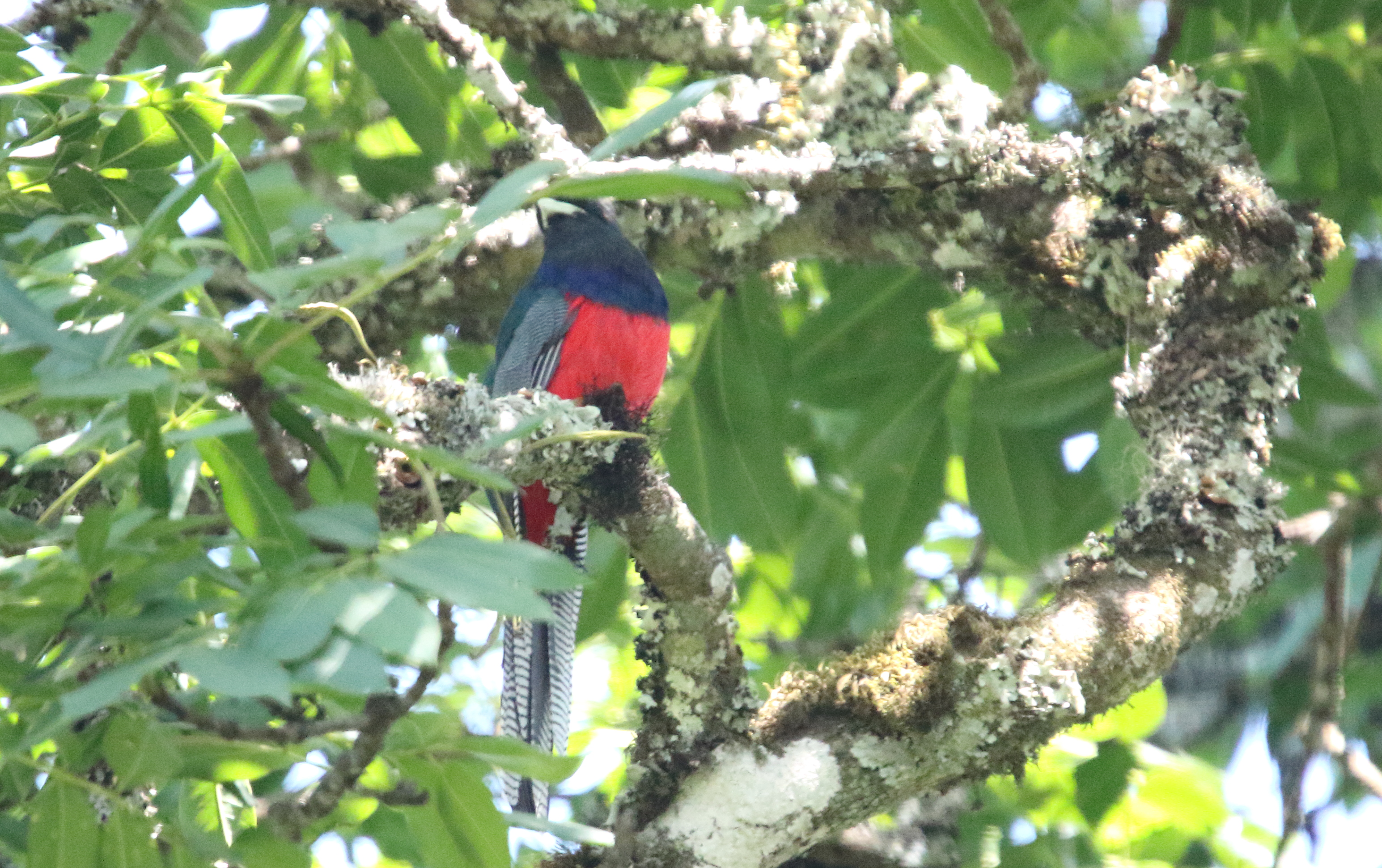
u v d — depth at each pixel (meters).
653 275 9.84
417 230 4.42
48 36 9.62
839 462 12.12
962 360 10.99
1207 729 15.23
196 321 4.70
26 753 5.54
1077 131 10.23
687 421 11.09
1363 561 13.94
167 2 9.39
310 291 4.91
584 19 9.42
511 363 9.71
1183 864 11.76
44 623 4.75
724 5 10.12
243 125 11.88
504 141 10.79
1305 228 8.00
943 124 8.71
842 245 9.16
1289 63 10.35
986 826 10.27
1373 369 15.31
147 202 7.14
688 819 6.75
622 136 4.53
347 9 9.73
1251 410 7.85
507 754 5.42
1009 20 9.01
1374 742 14.48
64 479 7.31
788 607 13.11
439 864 6.08
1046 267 8.57
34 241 5.46
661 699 7.07
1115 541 7.57
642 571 7.04
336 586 4.19
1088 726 7.55
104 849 5.56
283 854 5.91
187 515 6.39
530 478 6.84
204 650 4.04
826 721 7.04
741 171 8.57
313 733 5.30
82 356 4.39
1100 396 10.46
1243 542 7.49
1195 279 8.09
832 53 9.01
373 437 5.00
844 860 9.66
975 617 7.00
